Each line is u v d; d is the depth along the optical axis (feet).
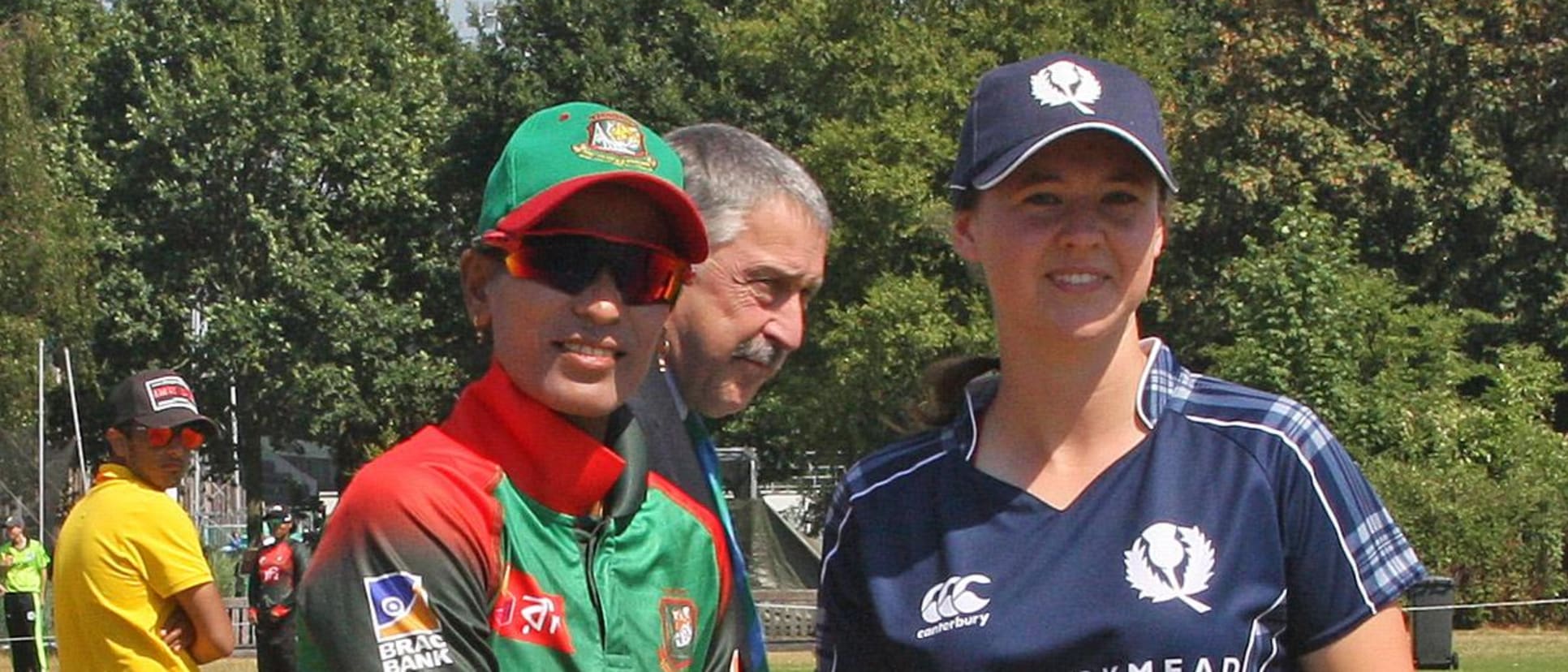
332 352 116.16
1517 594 77.97
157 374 21.74
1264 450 9.50
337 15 118.21
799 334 11.89
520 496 8.86
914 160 89.61
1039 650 9.42
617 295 8.89
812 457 102.53
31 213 101.09
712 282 11.46
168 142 114.32
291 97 115.03
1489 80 90.58
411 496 8.55
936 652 9.68
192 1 118.01
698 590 9.66
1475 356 92.02
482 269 9.29
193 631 21.57
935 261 91.20
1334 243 79.77
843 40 91.81
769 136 112.37
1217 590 9.31
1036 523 9.66
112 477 21.62
